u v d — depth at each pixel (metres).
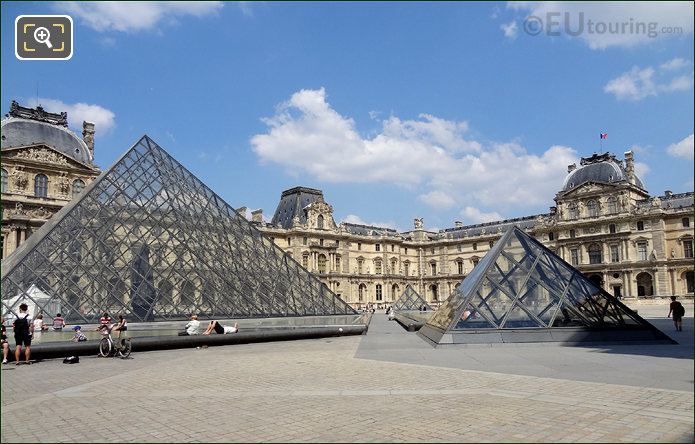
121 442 11.39
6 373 22.39
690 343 30.56
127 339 28.03
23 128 109.25
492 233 162.88
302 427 12.30
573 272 34.41
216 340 33.84
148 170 53.50
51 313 37.38
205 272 46.44
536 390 16.22
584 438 10.98
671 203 128.88
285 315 49.03
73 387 18.58
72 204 46.62
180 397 16.19
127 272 42.62
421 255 176.88
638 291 129.12
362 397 15.67
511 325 31.25
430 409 13.91
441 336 30.67
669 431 11.34
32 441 11.56
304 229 145.00
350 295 153.00
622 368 20.56
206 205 54.91
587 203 138.25
